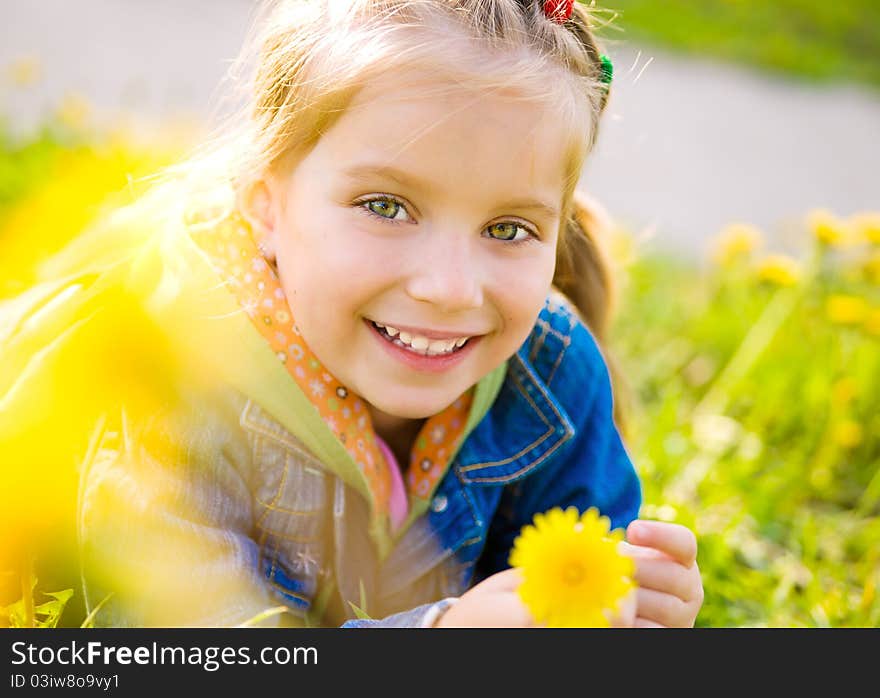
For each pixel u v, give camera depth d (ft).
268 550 6.59
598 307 8.05
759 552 9.76
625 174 25.71
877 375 12.71
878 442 12.14
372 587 6.84
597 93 6.43
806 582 9.29
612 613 5.00
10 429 6.52
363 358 6.01
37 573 6.78
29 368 6.60
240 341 6.37
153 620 6.03
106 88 20.99
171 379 6.36
